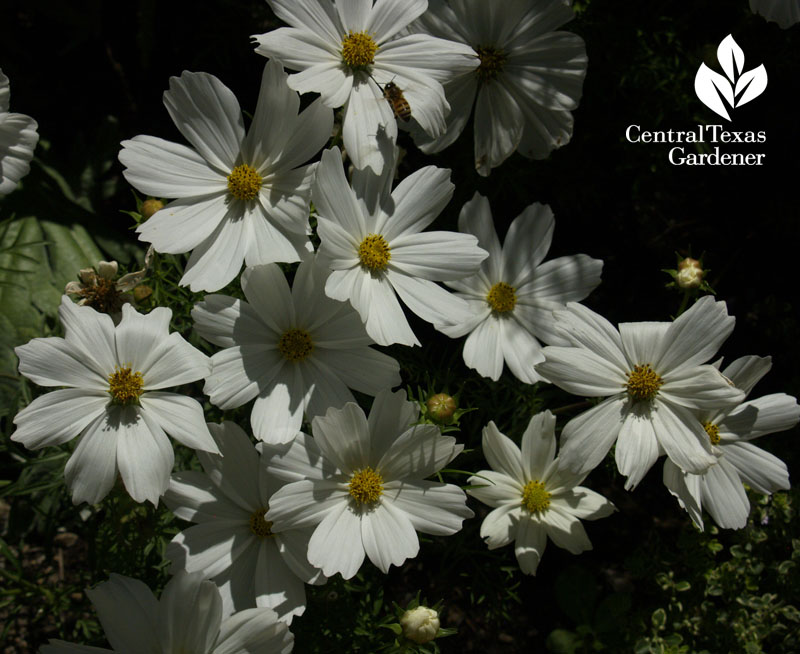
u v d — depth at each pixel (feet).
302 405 2.01
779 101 2.56
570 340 2.07
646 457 2.05
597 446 2.06
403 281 2.05
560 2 2.20
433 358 2.44
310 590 2.17
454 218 2.45
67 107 2.63
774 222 2.62
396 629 1.99
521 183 2.44
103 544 2.15
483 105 2.23
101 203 2.59
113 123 2.60
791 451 2.52
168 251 2.00
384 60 2.07
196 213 2.02
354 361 2.04
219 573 2.02
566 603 2.42
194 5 2.55
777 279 2.66
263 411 1.99
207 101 2.01
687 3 2.51
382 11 2.06
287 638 1.97
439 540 2.37
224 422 2.01
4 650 2.39
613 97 2.47
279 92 2.00
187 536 2.02
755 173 2.60
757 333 2.63
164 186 2.01
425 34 2.10
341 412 1.97
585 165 2.49
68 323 1.97
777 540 2.44
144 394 1.97
